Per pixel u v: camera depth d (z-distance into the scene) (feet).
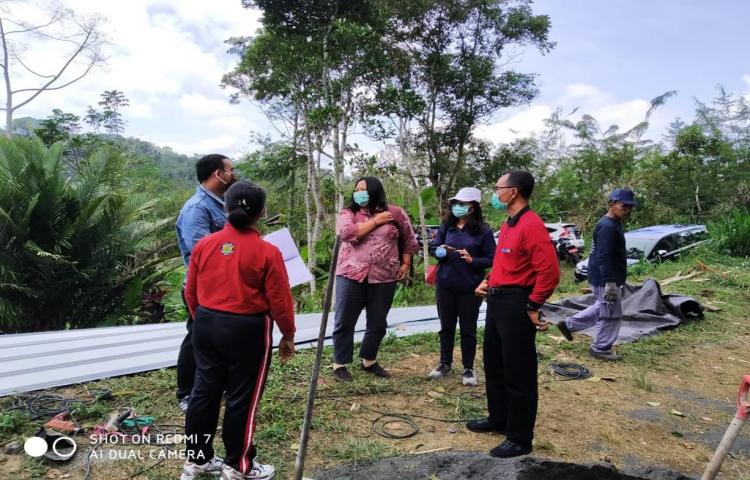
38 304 27.09
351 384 13.93
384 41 44.55
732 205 58.29
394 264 14.39
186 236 10.40
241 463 8.58
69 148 47.21
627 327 21.71
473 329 14.46
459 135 50.55
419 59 47.75
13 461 9.24
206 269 8.55
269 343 8.71
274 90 43.52
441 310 14.83
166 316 31.12
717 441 12.28
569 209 81.71
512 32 47.34
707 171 64.13
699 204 63.41
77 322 28.68
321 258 43.68
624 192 16.96
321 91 39.52
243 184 8.61
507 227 10.64
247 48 46.96
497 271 10.77
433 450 10.70
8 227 25.91
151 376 13.44
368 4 39.68
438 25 46.70
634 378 15.88
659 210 64.59
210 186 10.83
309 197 48.42
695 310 23.26
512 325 10.30
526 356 10.28
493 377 11.42
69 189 28.78
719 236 40.06
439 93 50.08
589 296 24.40
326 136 40.81
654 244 39.06
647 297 23.11
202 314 8.50
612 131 77.87
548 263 9.81
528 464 8.27
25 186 26.68
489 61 47.44
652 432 12.48
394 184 53.31
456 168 51.57
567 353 18.51
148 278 30.53
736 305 26.17
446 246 14.46
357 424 11.77
